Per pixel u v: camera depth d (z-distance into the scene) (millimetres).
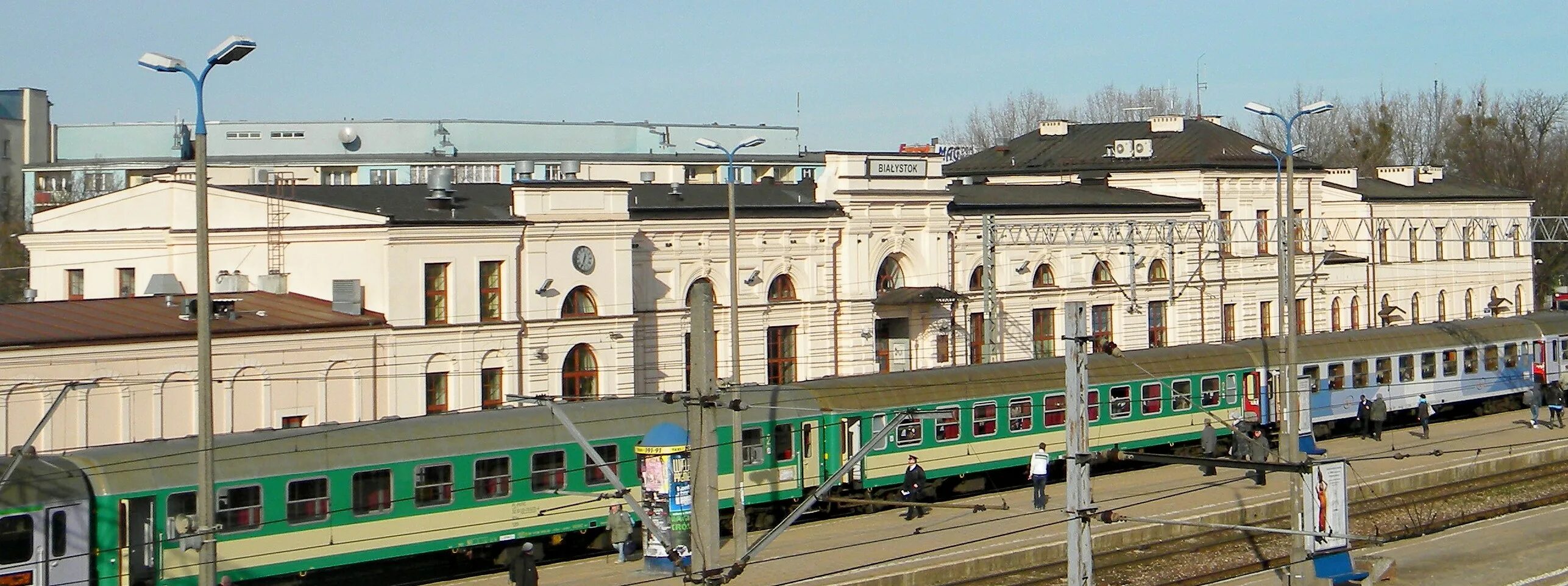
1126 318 69188
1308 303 77938
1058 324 67250
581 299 52500
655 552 36812
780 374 58562
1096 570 37969
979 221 63969
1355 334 60562
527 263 50875
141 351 42438
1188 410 53781
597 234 52562
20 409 40094
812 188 63125
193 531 33219
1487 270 89438
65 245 57719
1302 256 77250
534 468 38375
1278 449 53750
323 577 37344
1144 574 38031
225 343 43844
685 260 55812
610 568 37625
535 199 50969
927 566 36594
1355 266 80312
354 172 92875
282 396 45219
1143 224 66312
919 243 62031
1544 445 55562
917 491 43500
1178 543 40938
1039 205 66062
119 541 32500
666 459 37844
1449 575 38312
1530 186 117000
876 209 60562
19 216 106312
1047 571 37750
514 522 37906
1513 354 66750
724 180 100250
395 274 47938
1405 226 76750
